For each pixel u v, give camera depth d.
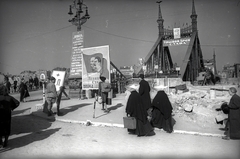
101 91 11.07
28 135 7.22
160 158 5.17
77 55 18.09
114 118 9.73
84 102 14.69
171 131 7.73
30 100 17.45
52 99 10.17
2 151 5.59
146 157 5.24
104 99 11.05
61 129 8.11
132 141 6.68
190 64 44.56
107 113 10.86
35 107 11.97
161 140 6.80
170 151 5.72
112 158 5.15
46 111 10.48
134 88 7.32
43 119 9.97
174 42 48.28
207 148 5.97
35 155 5.30
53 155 5.32
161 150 5.80
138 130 7.08
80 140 6.70
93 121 9.14
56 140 6.66
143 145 6.26
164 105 7.72
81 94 16.67
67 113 10.91
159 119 7.98
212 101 11.08
